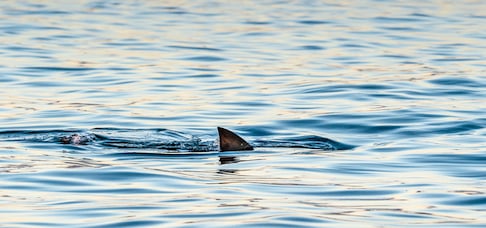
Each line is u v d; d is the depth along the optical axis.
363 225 35.28
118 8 115.62
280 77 74.56
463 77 73.94
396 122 57.94
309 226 35.03
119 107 63.06
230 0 125.88
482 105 63.44
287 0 127.12
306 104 63.97
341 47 89.44
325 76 74.88
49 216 36.72
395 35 96.81
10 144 51.12
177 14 111.06
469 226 35.25
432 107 62.50
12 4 117.31
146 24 102.62
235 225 35.09
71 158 47.78
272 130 56.28
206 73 76.31
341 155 49.06
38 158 47.72
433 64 80.44
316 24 103.88
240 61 82.00
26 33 95.12
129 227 35.06
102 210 37.56
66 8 114.62
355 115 59.88
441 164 46.75
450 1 125.50
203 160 47.56
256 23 104.38
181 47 88.50
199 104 64.12
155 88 70.12
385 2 124.62
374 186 42.00
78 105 63.72
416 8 117.94
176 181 42.84
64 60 81.25
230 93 68.12
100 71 76.75
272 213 36.88
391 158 48.25
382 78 73.81
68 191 41.06
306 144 52.00
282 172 44.81
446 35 97.06
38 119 59.09
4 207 38.19
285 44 90.94
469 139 53.19
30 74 75.06
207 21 105.62
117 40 92.12
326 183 42.53
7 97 66.44
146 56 83.94
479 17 110.50
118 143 51.38
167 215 36.66
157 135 53.75
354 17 109.56
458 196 40.00
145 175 44.06
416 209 37.88
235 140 50.00
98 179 43.31
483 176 44.09
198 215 36.62
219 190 41.06
